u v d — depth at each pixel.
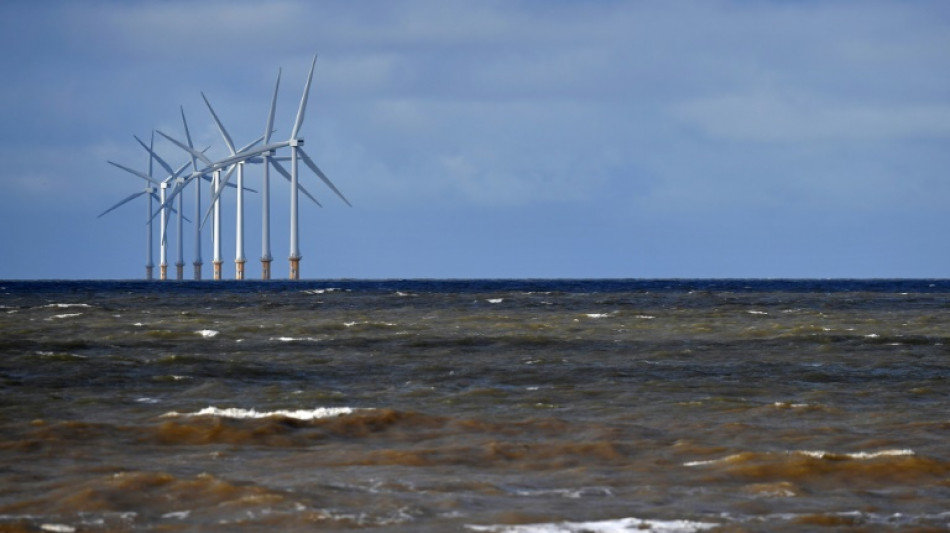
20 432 70.06
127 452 63.38
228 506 47.50
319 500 48.88
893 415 82.06
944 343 152.12
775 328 185.88
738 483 54.19
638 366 119.94
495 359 128.00
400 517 45.88
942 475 56.06
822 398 93.19
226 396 93.50
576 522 45.16
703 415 82.12
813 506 48.81
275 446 66.25
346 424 74.25
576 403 89.94
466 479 54.91
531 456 62.44
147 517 45.66
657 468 58.47
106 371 109.56
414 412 79.62
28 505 47.88
